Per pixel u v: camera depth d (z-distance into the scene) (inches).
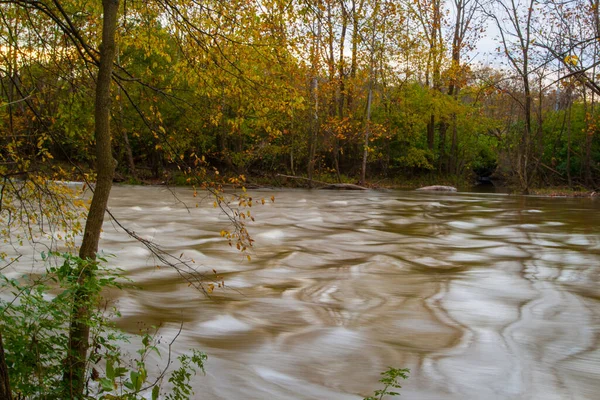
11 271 385.7
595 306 363.6
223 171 1482.5
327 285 414.6
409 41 1588.3
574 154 1796.3
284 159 1745.8
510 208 1050.7
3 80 227.8
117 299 347.9
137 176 1494.8
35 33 234.5
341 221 817.5
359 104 1753.2
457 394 225.6
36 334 153.3
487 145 2082.9
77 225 236.5
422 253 560.7
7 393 120.0
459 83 1670.8
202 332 295.3
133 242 564.4
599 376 247.4
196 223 746.2
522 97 1766.7
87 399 159.8
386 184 1800.0
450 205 1101.7
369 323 319.9
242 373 239.8
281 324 314.8
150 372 230.2
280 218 837.2
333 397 220.2
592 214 946.7
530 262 516.4
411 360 262.2
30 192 221.3
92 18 254.4
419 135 1908.2
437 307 357.1
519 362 262.1
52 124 228.4
